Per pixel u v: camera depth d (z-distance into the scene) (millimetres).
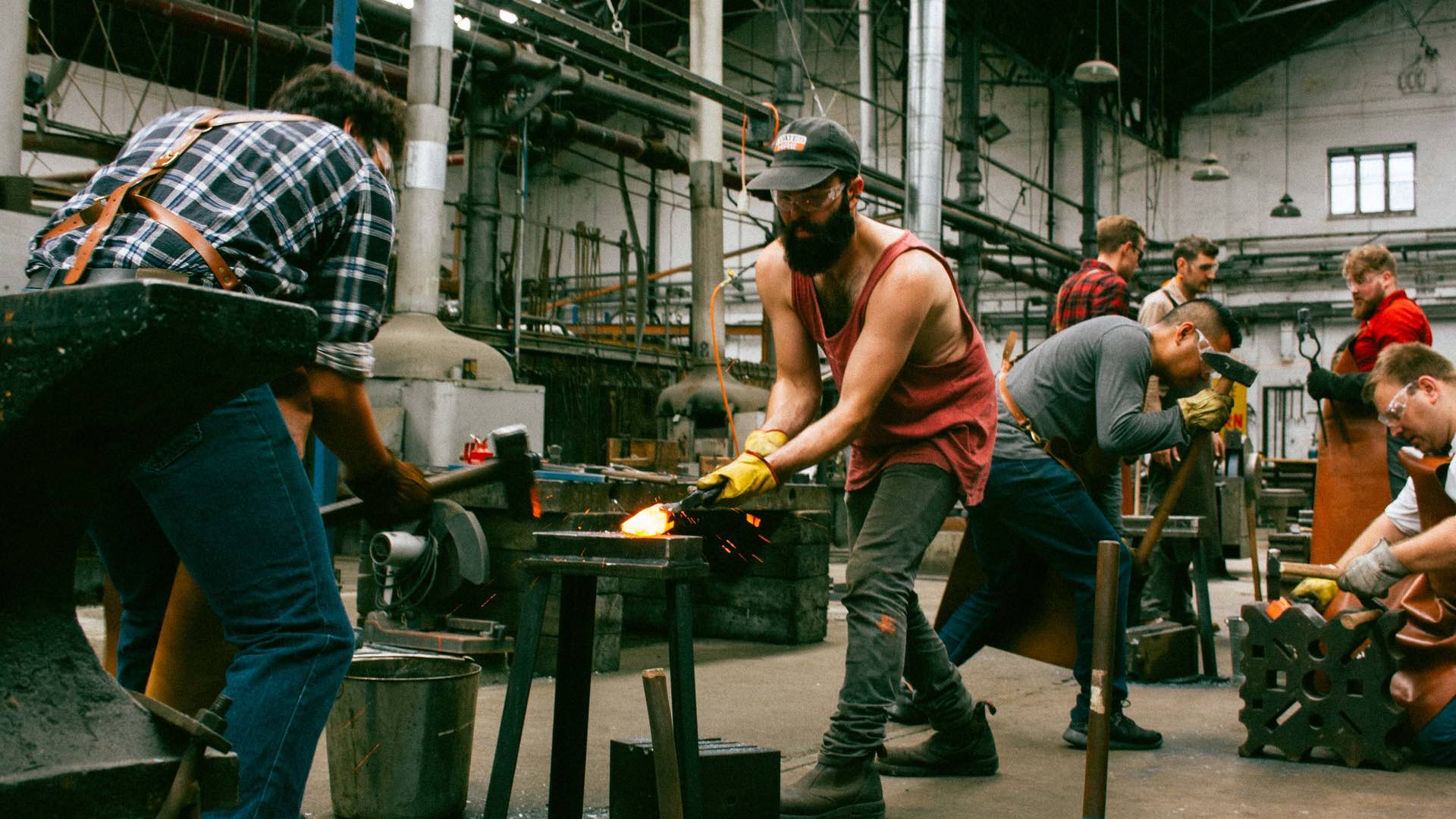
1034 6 18906
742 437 11344
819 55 21922
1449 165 20188
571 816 1933
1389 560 2623
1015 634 2980
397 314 7473
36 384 818
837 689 3541
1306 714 2666
